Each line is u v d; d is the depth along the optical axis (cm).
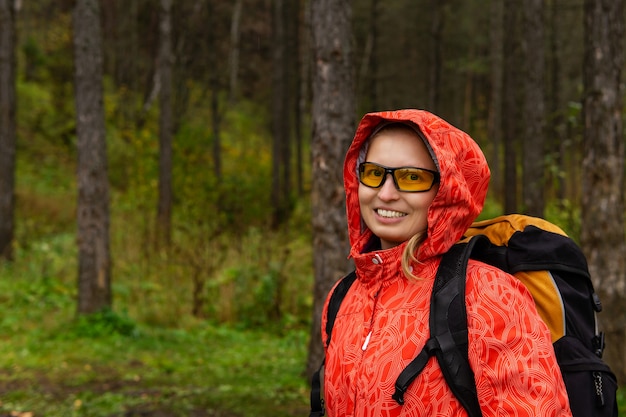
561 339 131
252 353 743
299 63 2562
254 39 3456
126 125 2289
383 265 137
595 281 502
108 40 2941
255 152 2366
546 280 132
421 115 137
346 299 150
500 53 2500
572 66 2173
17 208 1515
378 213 142
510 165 1461
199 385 570
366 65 2894
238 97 3294
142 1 2861
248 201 1528
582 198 512
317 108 506
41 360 660
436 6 2264
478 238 133
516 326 122
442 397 123
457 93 3061
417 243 135
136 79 2581
